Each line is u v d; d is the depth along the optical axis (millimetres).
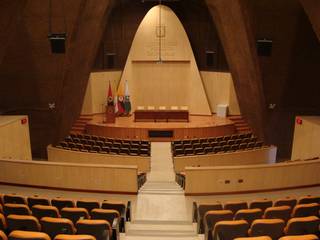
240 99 17516
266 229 4988
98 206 6832
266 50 12555
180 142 14406
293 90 14914
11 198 6875
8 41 11375
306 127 12562
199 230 6391
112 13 19422
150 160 13195
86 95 18438
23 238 4266
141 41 19172
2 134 11086
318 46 13594
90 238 4246
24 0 10820
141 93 20141
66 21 12406
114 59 19766
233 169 9258
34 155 15734
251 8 12750
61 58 13312
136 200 9070
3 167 9773
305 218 5109
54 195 9273
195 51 20156
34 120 15023
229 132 17203
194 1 19328
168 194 9508
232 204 6688
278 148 16234
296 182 9688
